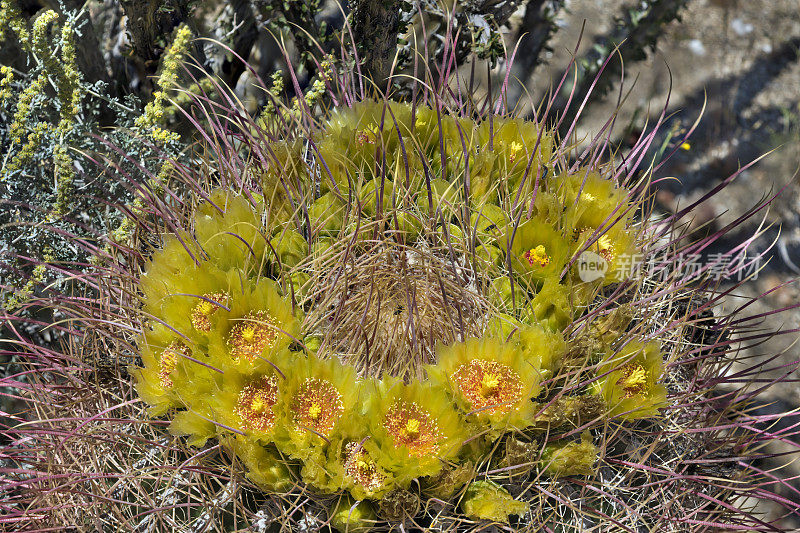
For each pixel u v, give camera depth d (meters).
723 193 1.52
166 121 1.05
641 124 1.56
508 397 0.72
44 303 0.90
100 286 0.81
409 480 0.71
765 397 1.29
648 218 0.84
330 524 0.72
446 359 0.73
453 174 0.81
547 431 0.72
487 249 0.77
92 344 0.81
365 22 1.00
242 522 0.73
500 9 1.09
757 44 1.72
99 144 0.97
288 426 0.72
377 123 0.82
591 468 0.73
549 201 0.77
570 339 0.75
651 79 1.62
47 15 0.94
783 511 1.17
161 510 0.73
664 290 0.80
